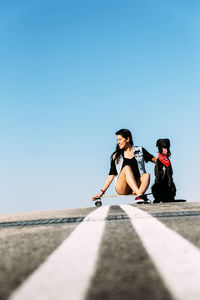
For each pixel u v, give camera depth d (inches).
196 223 118.2
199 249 76.4
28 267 69.0
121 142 294.8
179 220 128.3
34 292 52.0
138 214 157.8
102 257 74.0
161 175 289.0
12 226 143.5
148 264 65.9
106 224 128.9
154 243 85.5
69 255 77.5
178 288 50.9
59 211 235.3
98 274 60.9
